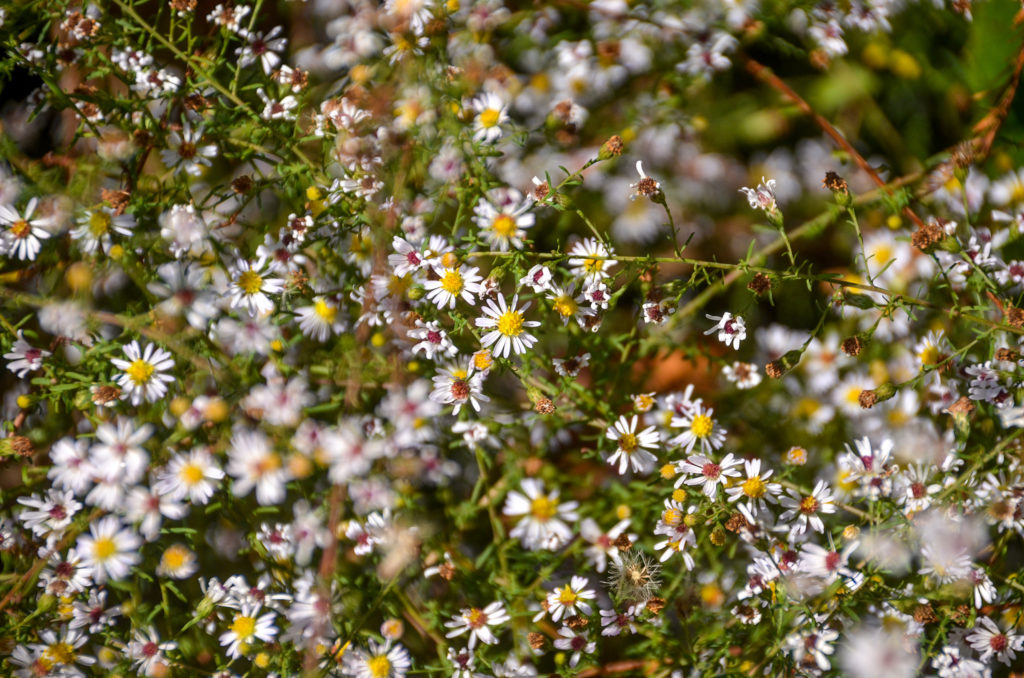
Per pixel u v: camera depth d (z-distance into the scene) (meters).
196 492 0.82
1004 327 0.82
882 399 0.82
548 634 0.85
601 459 0.85
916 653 0.84
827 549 0.83
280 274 0.84
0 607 0.82
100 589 0.83
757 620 0.84
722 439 0.85
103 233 0.83
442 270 0.83
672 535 0.83
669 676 0.84
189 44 0.85
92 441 0.84
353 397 0.83
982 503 0.83
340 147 0.84
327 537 0.83
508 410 0.86
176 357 0.83
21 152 0.86
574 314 0.84
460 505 0.85
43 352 0.83
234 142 0.84
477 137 0.86
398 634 0.84
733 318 0.84
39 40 0.85
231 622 0.84
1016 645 0.83
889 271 0.87
